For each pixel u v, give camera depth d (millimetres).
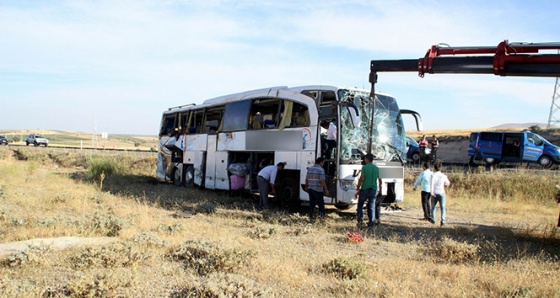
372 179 11781
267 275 6949
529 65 9641
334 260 7484
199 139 20969
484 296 6234
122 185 22344
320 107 14211
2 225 10031
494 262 8227
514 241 10867
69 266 6957
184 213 13523
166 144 24719
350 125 13477
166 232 10016
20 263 6926
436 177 13211
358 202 11984
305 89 14930
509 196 19719
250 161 17156
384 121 14297
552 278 7129
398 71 12000
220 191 20469
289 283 6625
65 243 8461
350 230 11438
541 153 27594
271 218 12680
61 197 14695
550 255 9266
